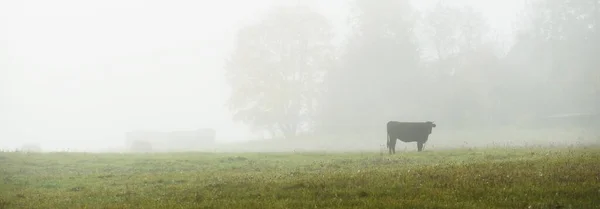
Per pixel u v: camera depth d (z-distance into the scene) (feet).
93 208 35.81
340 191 37.19
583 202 29.50
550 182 36.70
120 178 61.26
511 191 33.83
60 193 47.26
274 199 35.60
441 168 51.55
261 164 78.38
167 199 38.70
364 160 77.87
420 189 36.76
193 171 70.59
